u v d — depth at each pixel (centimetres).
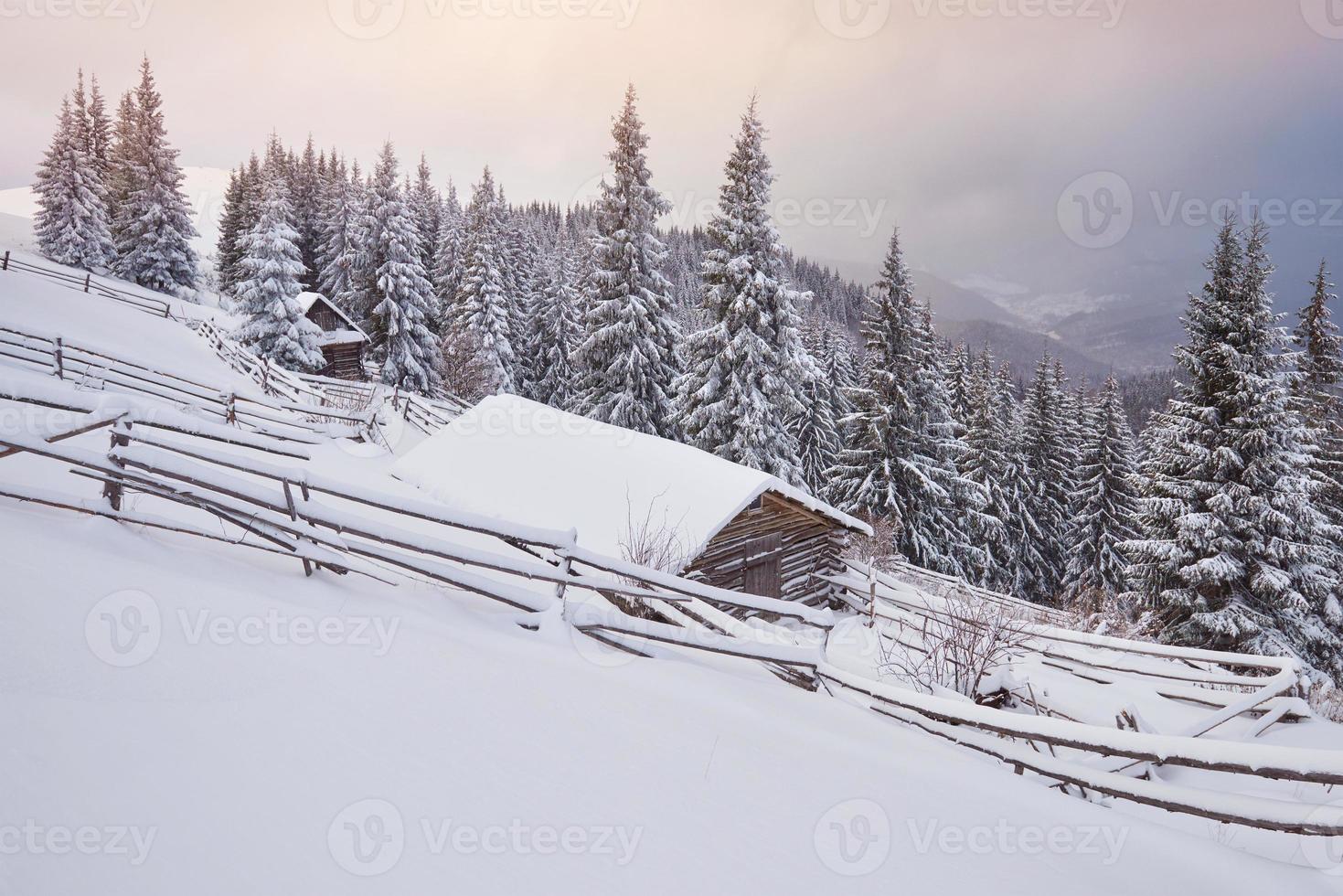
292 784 312
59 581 451
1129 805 627
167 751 315
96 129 5203
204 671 389
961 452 3067
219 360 2702
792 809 391
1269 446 1809
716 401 2534
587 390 2972
